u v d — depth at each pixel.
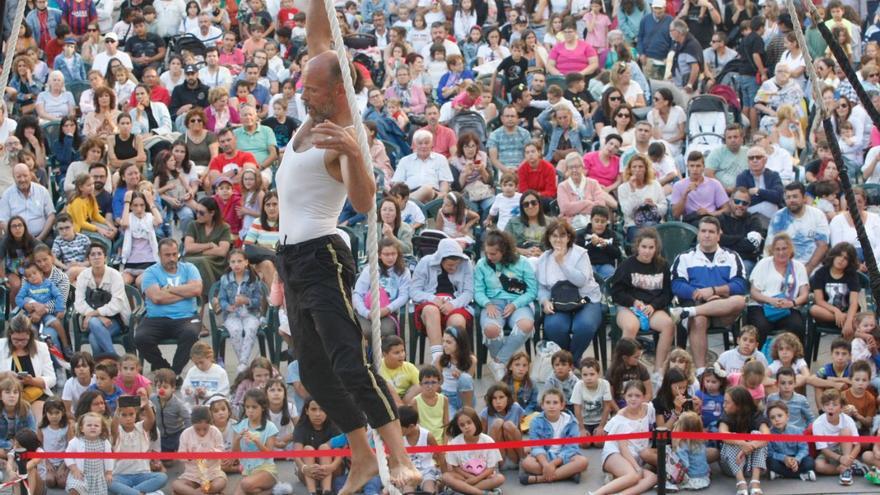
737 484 12.84
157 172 17.42
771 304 14.84
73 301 15.38
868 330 14.16
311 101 6.52
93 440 12.60
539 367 14.23
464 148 17.72
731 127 17.55
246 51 23.27
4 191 17.09
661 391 13.34
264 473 12.91
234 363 15.48
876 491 12.74
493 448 12.09
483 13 25.41
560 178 17.84
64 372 14.62
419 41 24.23
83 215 16.42
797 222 15.87
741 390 12.98
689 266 15.01
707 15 23.67
